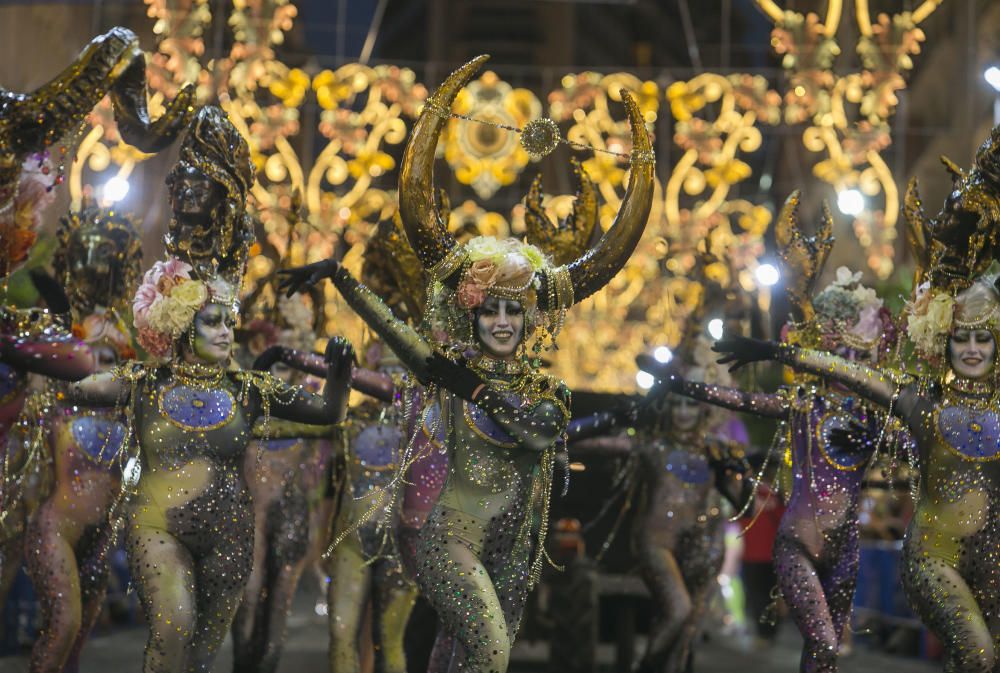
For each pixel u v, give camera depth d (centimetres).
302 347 2522
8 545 2452
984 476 1873
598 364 3775
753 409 2130
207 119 1920
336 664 2203
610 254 1791
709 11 5081
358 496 2253
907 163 4481
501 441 1692
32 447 2112
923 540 1889
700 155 3500
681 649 2547
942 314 1902
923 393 1927
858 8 3359
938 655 3250
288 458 2503
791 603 2045
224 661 2931
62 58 3622
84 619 2112
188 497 1786
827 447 2098
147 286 1848
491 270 1719
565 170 4403
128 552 1781
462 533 1680
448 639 1967
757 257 3462
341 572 2255
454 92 1795
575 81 3497
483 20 4762
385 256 2330
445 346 1759
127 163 3011
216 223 1909
